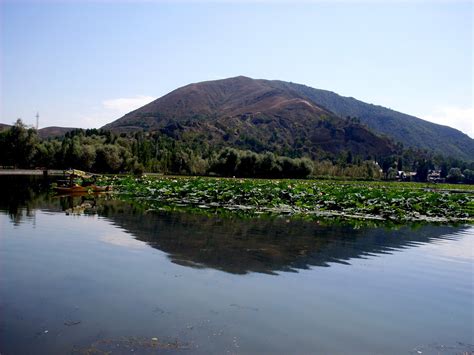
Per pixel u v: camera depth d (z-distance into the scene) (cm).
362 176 12650
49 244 1545
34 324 867
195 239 1714
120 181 4725
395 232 2166
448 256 1634
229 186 3753
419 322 962
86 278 1159
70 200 3062
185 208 2781
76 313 926
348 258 1523
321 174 11512
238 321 914
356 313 993
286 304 1025
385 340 860
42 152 9300
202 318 920
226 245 1623
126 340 809
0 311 924
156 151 11206
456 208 3197
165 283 1138
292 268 1345
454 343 862
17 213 2288
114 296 1031
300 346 812
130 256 1403
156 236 1745
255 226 2117
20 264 1277
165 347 786
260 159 9556
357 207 3038
